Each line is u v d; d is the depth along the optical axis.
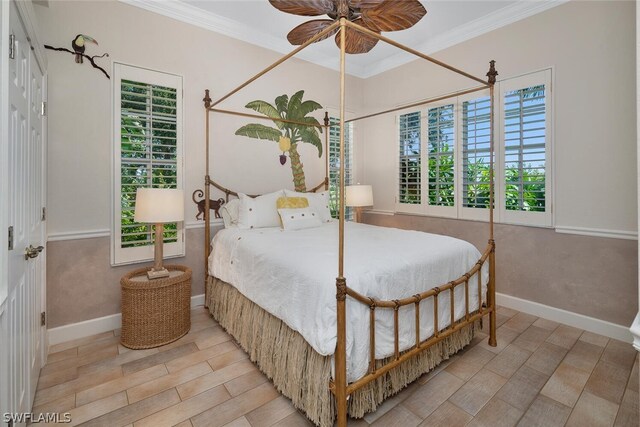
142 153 2.70
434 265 1.98
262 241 2.33
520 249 2.96
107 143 2.54
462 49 3.33
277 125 3.58
